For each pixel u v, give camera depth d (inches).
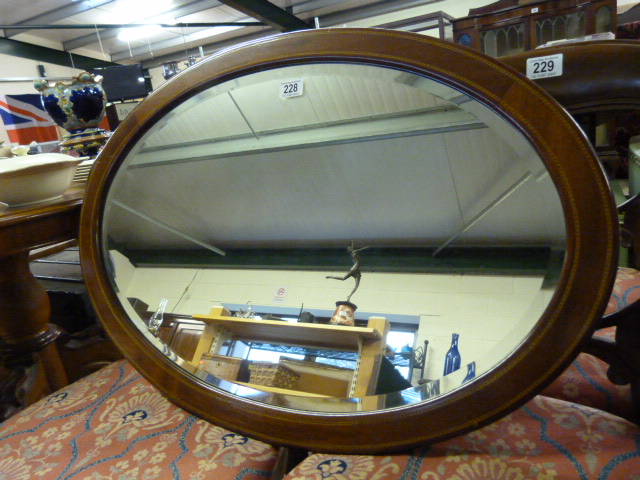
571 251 18.8
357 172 23.7
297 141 24.9
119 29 199.6
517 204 20.2
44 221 29.5
